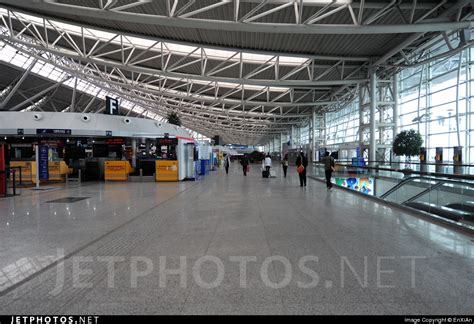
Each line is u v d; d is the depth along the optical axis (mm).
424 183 9156
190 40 18922
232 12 14734
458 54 18250
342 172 16234
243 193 11125
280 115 45531
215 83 33375
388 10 13273
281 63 25016
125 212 7332
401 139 18094
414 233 5215
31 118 17891
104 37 24641
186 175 17672
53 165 16281
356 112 35438
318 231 5391
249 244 4609
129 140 20234
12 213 7246
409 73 23359
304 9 14070
